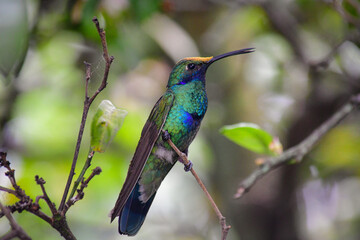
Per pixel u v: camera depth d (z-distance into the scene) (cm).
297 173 1033
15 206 399
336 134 1075
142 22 827
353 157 1072
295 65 1084
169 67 1070
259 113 1074
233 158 1042
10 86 961
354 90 973
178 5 1125
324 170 1093
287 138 1068
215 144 1068
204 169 1043
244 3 1034
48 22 845
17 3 507
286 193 1030
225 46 1126
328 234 1102
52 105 1020
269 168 609
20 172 942
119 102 970
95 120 430
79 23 826
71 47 963
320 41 1102
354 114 1084
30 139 997
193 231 1034
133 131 957
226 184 1039
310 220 1125
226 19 1112
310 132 1056
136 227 602
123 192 539
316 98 1036
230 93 1097
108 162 955
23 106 1013
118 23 855
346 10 780
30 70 1000
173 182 1051
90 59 957
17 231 365
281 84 1091
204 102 693
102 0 808
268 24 1102
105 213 925
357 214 1114
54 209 407
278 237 1033
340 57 988
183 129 670
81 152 988
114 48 868
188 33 1177
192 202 1068
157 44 1044
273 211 1024
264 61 1103
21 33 504
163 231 1016
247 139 618
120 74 992
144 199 627
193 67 691
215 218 1070
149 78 1002
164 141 654
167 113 661
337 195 1139
